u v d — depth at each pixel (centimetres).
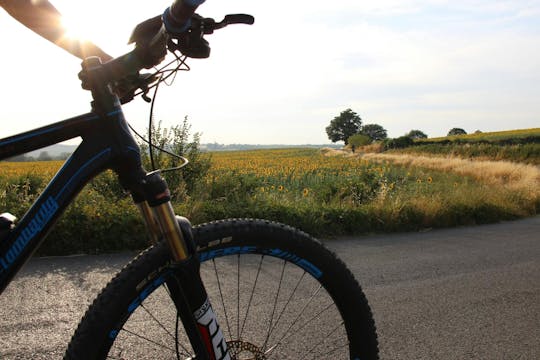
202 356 122
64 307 293
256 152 5994
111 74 112
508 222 807
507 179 1644
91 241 445
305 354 238
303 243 131
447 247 541
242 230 126
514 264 458
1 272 106
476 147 3519
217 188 733
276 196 728
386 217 668
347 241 571
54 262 400
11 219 110
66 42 116
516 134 6188
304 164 2389
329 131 12706
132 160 116
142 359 221
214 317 122
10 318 271
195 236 122
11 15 112
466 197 842
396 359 245
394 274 408
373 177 1062
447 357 250
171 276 120
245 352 157
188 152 727
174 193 646
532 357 253
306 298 324
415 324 293
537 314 318
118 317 113
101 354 112
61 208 110
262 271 382
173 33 101
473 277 405
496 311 321
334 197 837
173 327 260
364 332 139
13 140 109
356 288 137
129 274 115
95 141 113
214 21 105
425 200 745
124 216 470
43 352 231
